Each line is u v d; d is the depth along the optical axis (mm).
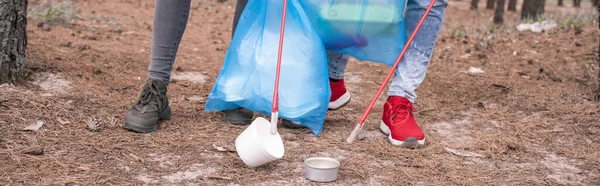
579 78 6664
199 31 11180
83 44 7156
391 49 4191
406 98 4320
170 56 4305
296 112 4094
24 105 4453
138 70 6289
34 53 6121
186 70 6754
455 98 5926
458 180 3586
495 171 3807
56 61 5941
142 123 4141
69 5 12109
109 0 15641
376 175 3604
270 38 4121
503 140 4480
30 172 3324
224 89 4277
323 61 4121
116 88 5395
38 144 3773
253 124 3561
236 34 4281
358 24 4047
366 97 5926
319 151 4000
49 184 3178
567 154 4262
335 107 4965
